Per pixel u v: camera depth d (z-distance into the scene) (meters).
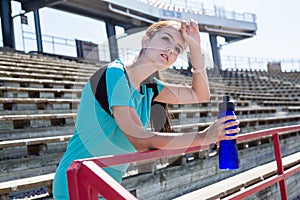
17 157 4.13
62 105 6.41
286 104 14.63
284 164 5.30
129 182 3.49
